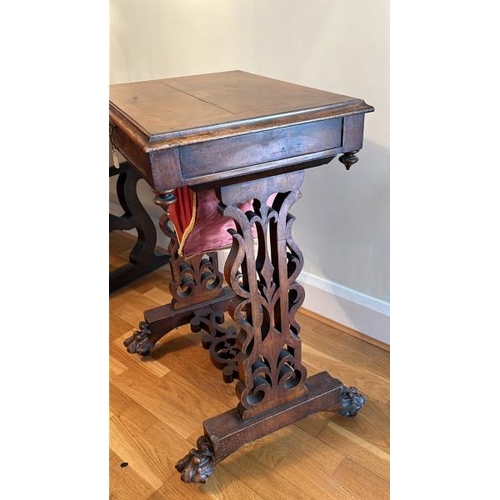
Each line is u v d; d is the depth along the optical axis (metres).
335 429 1.26
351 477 1.13
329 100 0.95
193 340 1.65
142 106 0.95
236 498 1.09
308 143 0.91
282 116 0.87
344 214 1.50
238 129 0.83
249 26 1.48
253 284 1.03
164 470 1.17
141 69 1.94
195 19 1.63
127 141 0.89
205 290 1.56
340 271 1.59
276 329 1.11
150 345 1.54
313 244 1.63
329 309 1.67
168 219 1.42
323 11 1.29
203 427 1.17
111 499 1.10
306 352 1.54
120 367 1.52
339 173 1.46
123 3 1.87
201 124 0.82
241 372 1.12
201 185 0.89
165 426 1.29
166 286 1.98
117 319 1.77
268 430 1.15
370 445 1.21
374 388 1.39
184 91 1.08
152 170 0.78
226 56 1.60
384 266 1.47
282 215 1.01
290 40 1.40
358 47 1.26
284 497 1.09
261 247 1.02
